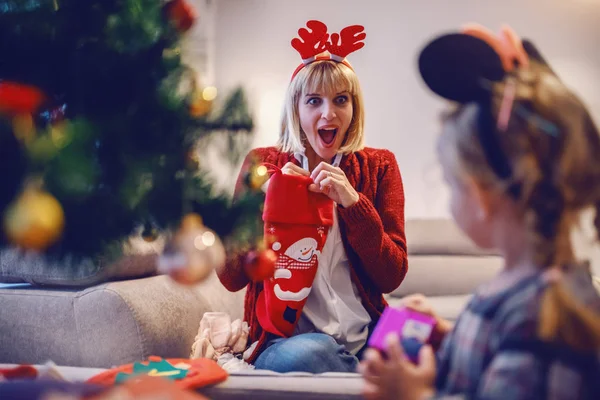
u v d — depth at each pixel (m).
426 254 2.94
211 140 0.80
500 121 0.70
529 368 0.61
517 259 0.71
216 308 1.50
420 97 3.48
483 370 0.67
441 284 2.84
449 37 0.76
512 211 0.70
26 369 0.85
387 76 3.52
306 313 1.29
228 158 0.81
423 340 0.85
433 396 0.72
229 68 3.68
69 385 0.70
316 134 1.38
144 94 0.74
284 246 1.23
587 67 3.40
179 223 0.75
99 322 1.19
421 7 3.48
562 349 0.61
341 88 1.37
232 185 0.84
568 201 0.69
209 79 3.57
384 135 3.53
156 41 0.75
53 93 0.73
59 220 0.63
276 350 1.19
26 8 0.71
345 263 1.34
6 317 1.26
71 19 0.72
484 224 0.73
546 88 0.71
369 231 1.27
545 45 3.42
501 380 0.62
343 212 1.26
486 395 0.63
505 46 0.76
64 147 0.62
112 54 0.72
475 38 0.76
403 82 3.50
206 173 0.83
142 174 0.71
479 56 0.75
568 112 0.70
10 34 0.70
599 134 0.72
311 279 1.24
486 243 0.74
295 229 1.23
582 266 0.71
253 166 0.91
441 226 2.97
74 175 0.61
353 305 1.31
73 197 0.65
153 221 0.78
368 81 3.54
